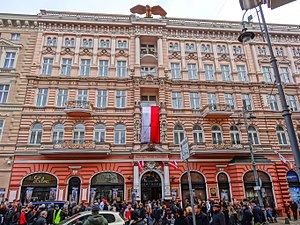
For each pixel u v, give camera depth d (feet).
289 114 25.36
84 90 85.40
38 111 79.36
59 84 84.28
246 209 38.19
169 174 76.33
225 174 79.51
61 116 79.66
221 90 92.17
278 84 27.12
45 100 82.28
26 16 92.02
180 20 103.09
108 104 84.07
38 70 85.15
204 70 95.66
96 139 79.25
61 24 93.97
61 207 53.16
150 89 88.48
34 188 70.59
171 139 81.56
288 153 84.99
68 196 71.05
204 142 80.69
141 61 94.38
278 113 91.30
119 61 92.27
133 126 81.46
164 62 93.20
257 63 99.25
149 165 75.92
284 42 106.22
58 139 77.41
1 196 68.28
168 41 98.58
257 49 103.40
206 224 26.53
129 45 94.79
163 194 73.67
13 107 78.74
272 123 89.20
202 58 97.55
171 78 91.04
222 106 85.20
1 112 77.82
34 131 77.56
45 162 73.05
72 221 33.32
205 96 90.22
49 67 87.51
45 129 77.25
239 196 74.59
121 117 82.69
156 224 49.67
